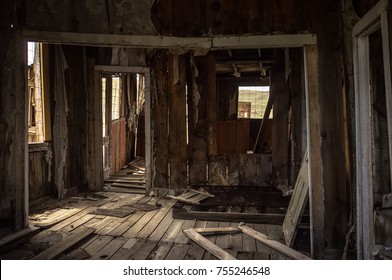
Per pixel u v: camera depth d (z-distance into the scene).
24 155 3.86
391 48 2.41
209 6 3.57
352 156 3.23
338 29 3.36
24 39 3.71
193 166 6.11
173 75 6.06
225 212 4.73
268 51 6.74
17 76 3.77
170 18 3.62
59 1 3.65
